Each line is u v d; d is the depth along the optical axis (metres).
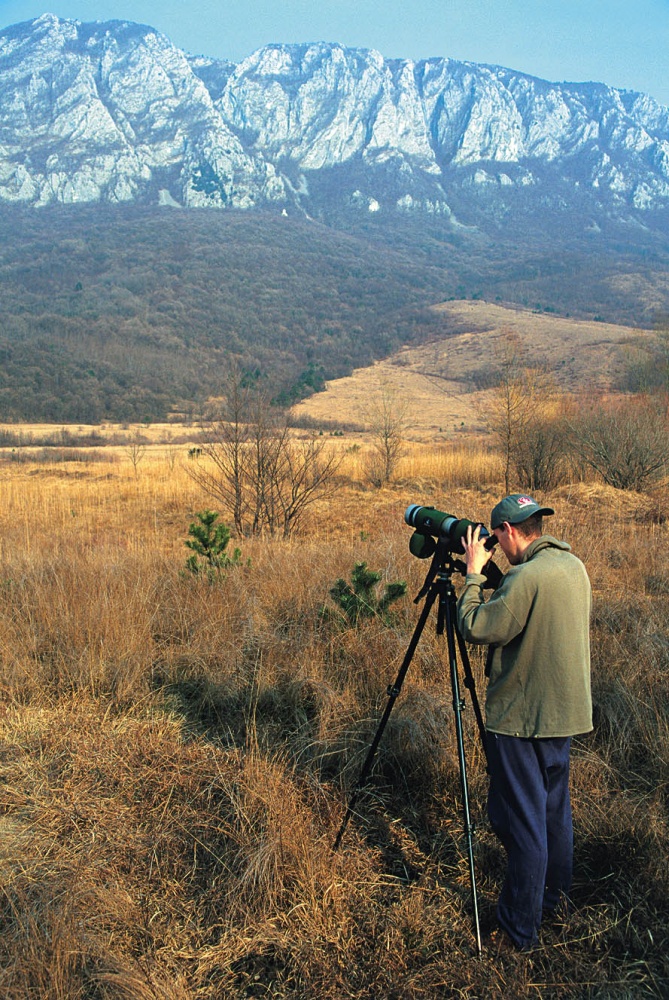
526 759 2.38
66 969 2.23
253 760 3.34
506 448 15.54
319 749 3.51
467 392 131.88
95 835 2.97
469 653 4.41
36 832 2.99
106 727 3.87
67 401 103.06
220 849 2.88
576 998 2.21
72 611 5.18
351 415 99.75
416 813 3.15
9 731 3.82
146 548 7.96
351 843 2.91
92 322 192.62
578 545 7.16
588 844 2.88
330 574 6.07
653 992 2.22
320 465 13.40
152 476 19.80
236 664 4.41
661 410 15.30
